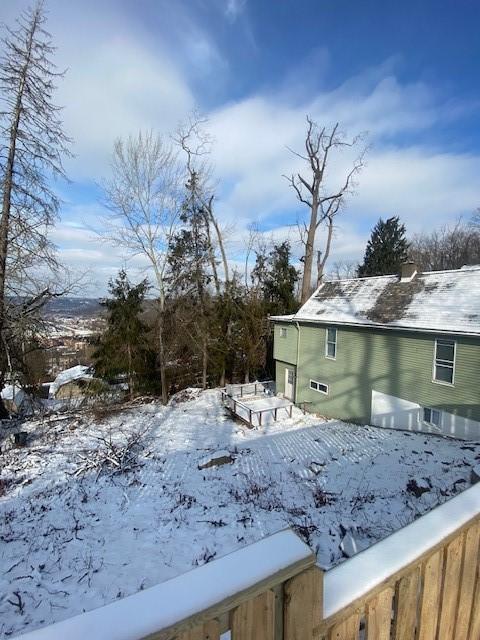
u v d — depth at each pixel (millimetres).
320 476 9812
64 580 6113
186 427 15516
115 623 954
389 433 13328
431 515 1704
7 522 8062
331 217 26250
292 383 20234
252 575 1100
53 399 23641
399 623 1495
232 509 8172
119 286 20016
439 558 1599
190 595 1035
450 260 39406
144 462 11281
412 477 9016
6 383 13516
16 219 12352
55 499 9039
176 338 20516
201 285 21500
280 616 1162
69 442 13172
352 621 1311
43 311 13359
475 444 11031
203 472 10508
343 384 16500
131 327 19891
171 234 19391
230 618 1069
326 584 1314
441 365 12625
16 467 11031
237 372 25219
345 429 14562
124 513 8266
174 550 6828
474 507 1773
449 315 12805
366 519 7215
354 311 16516
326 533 6816
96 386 19953
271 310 24500
